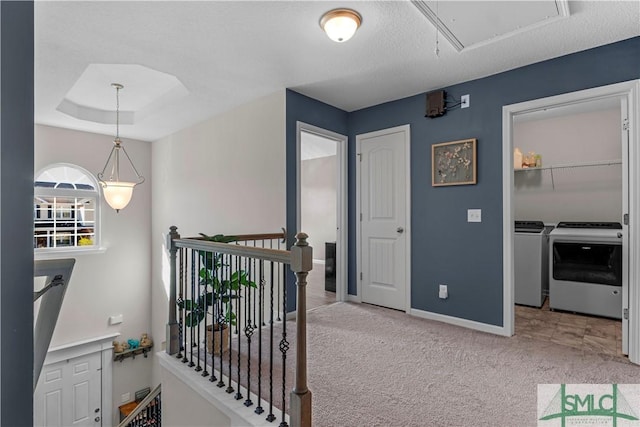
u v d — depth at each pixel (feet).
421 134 11.19
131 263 17.75
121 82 11.55
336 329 9.77
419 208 11.18
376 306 12.25
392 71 9.56
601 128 13.16
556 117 14.03
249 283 7.57
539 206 14.48
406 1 6.44
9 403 1.70
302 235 5.21
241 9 6.77
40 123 14.69
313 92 11.23
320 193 23.18
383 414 5.68
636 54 7.60
